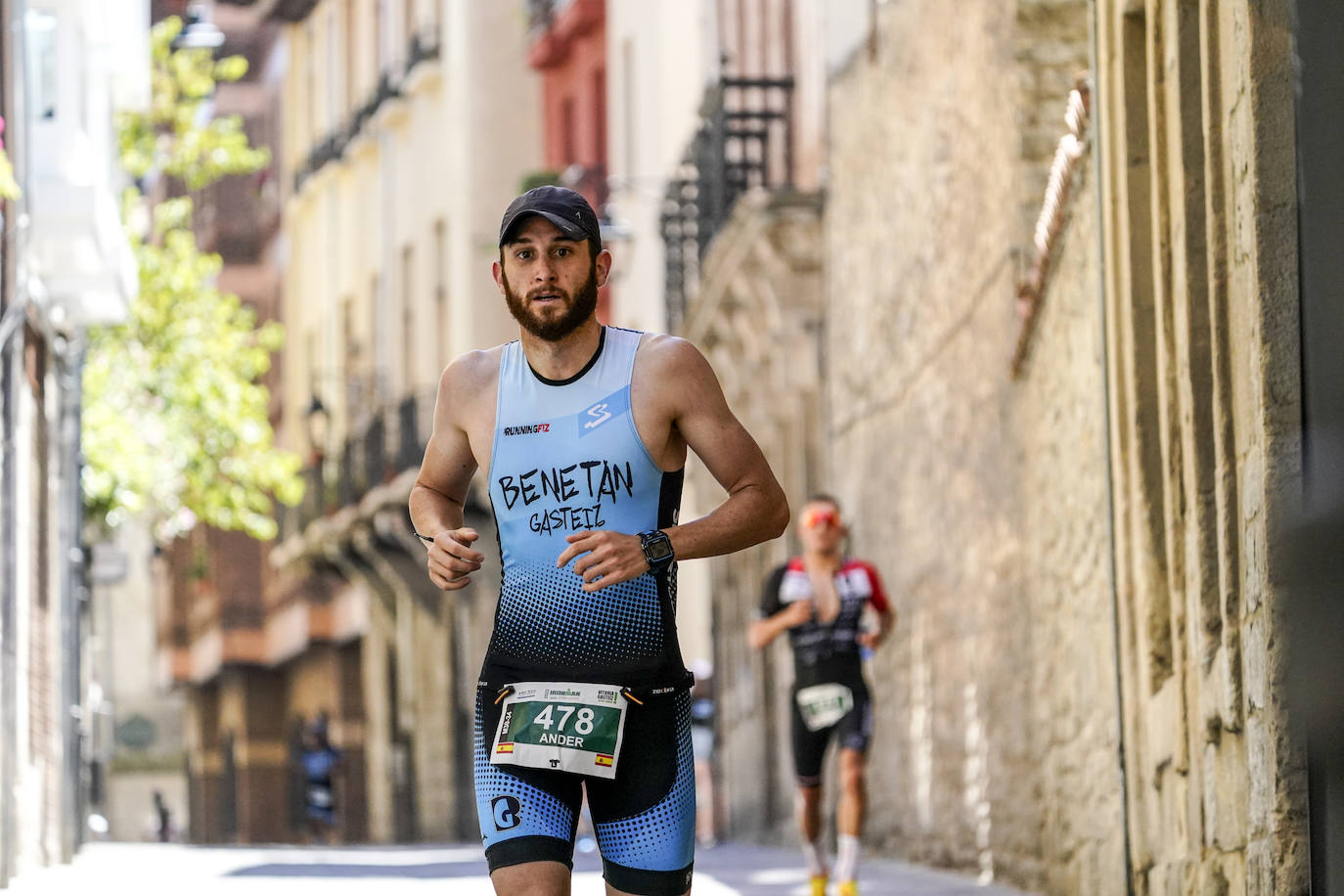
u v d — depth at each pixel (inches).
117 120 2390.5
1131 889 857.5
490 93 3467.0
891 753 1633.9
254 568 4633.4
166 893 1270.9
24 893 1264.8
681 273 2463.1
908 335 1563.7
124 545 5580.7
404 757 3686.0
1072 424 1005.2
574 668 478.0
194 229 4837.6
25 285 1574.8
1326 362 503.2
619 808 479.2
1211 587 679.7
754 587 2271.2
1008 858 1229.7
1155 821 802.8
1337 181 506.9
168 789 6599.4
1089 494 959.0
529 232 473.7
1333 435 492.4
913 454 1549.0
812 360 1977.1
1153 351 808.9
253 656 4613.7
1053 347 1055.0
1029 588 1159.0
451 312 3523.6
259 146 4817.9
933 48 1449.3
